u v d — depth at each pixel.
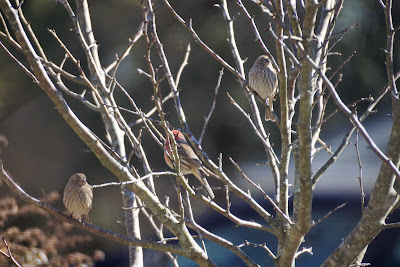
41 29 20.23
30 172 20.72
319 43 5.98
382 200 5.75
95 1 20.66
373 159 16.39
